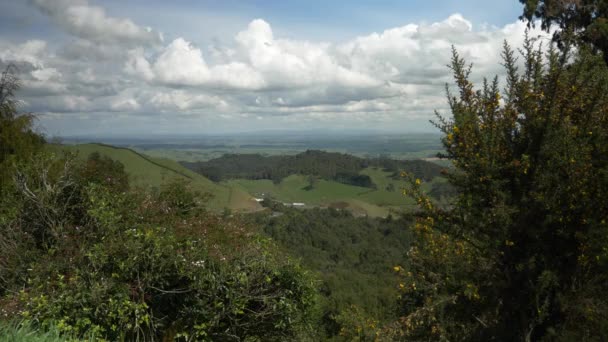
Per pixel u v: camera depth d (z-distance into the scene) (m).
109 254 4.39
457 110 4.34
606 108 3.91
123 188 5.77
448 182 4.33
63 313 4.11
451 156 4.44
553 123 3.86
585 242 3.71
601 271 3.79
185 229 4.96
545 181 3.84
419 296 5.45
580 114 4.05
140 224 4.75
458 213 4.26
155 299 4.62
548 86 4.04
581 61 3.99
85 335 3.98
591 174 3.77
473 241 4.11
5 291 4.49
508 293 4.02
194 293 4.59
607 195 3.68
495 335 4.12
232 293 4.57
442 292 4.57
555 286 3.89
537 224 3.90
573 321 3.85
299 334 5.52
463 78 4.46
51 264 4.39
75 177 5.31
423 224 4.54
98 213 4.67
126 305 4.22
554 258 3.93
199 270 4.48
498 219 3.88
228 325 4.88
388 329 5.56
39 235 4.97
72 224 4.98
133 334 4.42
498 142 4.10
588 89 4.01
